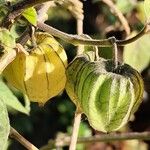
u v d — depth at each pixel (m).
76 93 0.18
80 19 0.24
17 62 0.19
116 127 0.18
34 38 0.19
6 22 0.18
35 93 0.19
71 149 0.21
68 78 0.19
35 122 0.65
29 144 0.20
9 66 0.19
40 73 0.19
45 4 0.20
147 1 0.18
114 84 0.17
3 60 0.17
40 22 0.19
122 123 0.18
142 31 0.18
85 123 0.46
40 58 0.19
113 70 0.18
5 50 0.17
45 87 0.19
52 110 0.65
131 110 0.18
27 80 0.19
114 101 0.18
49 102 0.64
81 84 0.18
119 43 0.18
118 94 0.17
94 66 0.18
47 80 0.19
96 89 0.18
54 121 0.66
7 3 0.18
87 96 0.18
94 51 0.19
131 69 0.18
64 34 0.18
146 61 0.27
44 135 0.66
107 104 0.18
